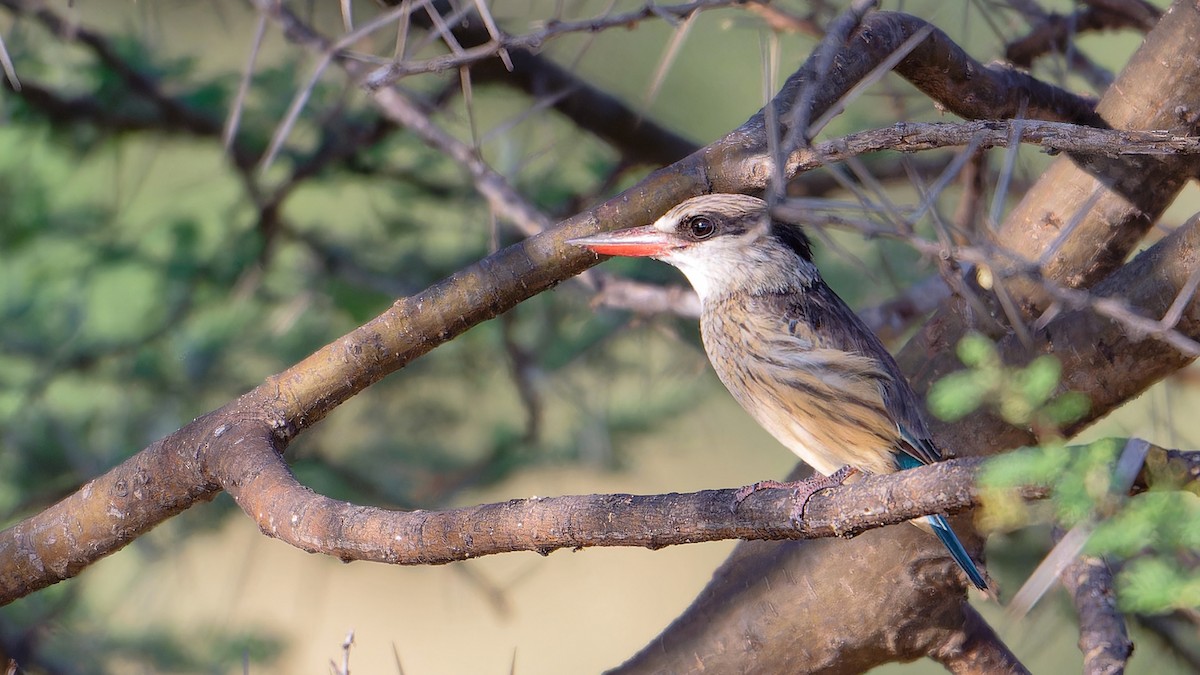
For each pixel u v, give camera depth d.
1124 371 7.83
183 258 12.16
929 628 9.00
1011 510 4.98
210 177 12.98
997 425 8.41
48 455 11.73
